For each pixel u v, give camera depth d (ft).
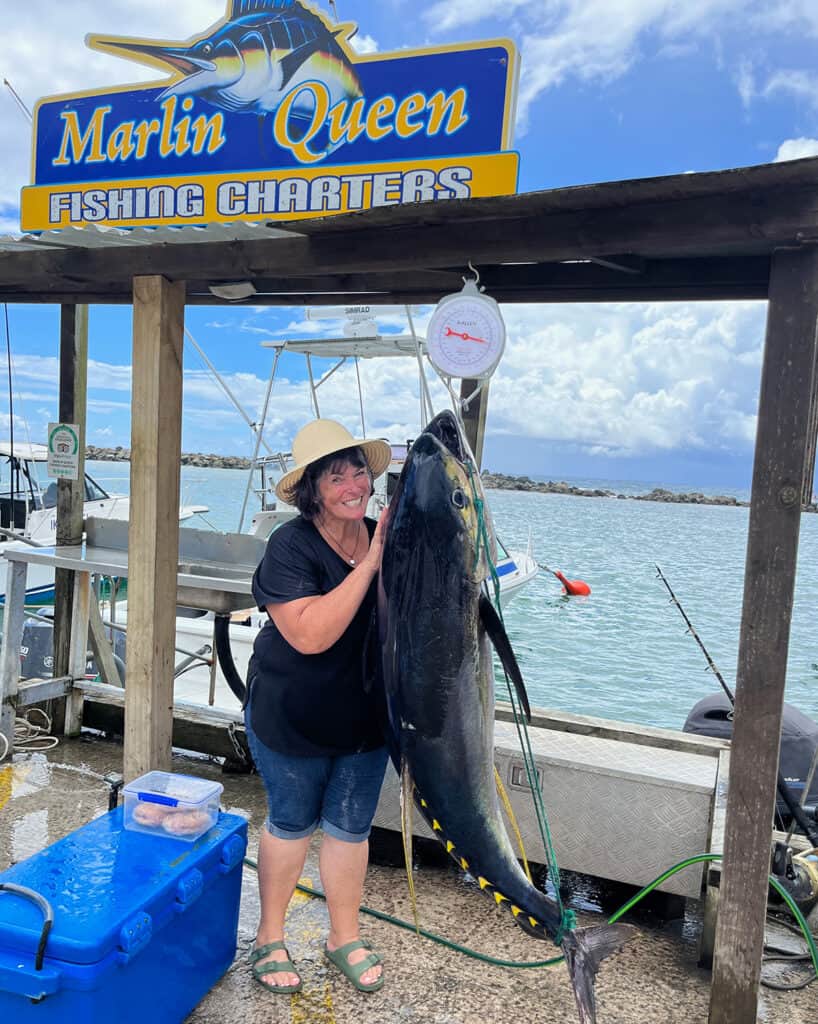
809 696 39.47
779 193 6.62
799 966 9.31
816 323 6.87
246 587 12.51
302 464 7.72
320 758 8.17
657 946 9.61
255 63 10.19
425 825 11.01
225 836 8.22
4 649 14.34
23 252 10.52
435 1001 8.30
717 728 14.35
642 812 9.89
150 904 6.90
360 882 8.65
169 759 11.10
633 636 50.72
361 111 9.75
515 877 7.25
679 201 7.00
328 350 30.30
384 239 8.30
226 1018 7.89
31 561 14.17
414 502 7.06
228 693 22.06
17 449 37.22
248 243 9.14
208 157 10.63
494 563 7.08
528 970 8.91
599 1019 8.14
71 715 15.60
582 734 12.08
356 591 7.42
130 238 9.35
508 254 7.72
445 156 9.41
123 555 14.69
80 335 15.39
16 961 6.34
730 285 9.05
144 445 10.39
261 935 8.60
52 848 7.80
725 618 58.23
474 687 7.09
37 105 11.68
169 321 10.26
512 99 9.11
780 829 12.16
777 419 7.04
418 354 27.68
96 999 6.30
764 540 7.16
